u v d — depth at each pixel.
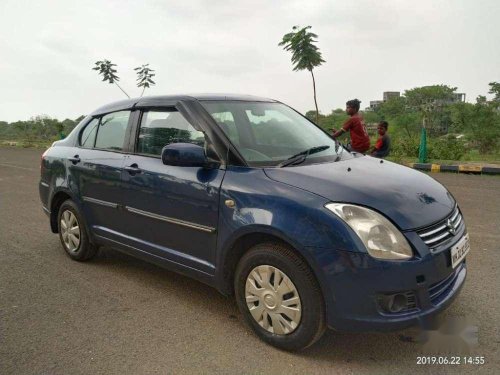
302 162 3.41
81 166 4.61
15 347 3.18
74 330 3.41
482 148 66.69
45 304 3.88
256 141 3.58
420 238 2.72
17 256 5.18
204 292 4.09
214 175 3.33
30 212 7.48
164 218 3.69
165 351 3.09
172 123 3.84
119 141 4.32
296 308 2.88
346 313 2.70
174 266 3.73
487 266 4.47
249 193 3.06
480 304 3.63
